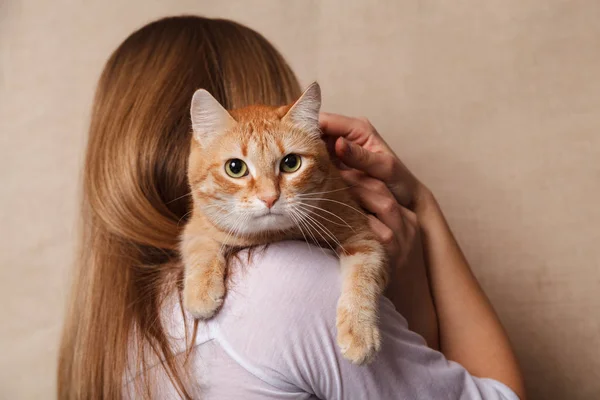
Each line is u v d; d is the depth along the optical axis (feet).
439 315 4.83
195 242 4.02
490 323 4.78
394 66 8.07
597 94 7.74
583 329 7.77
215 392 3.17
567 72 7.79
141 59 4.54
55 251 8.38
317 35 8.19
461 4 7.95
